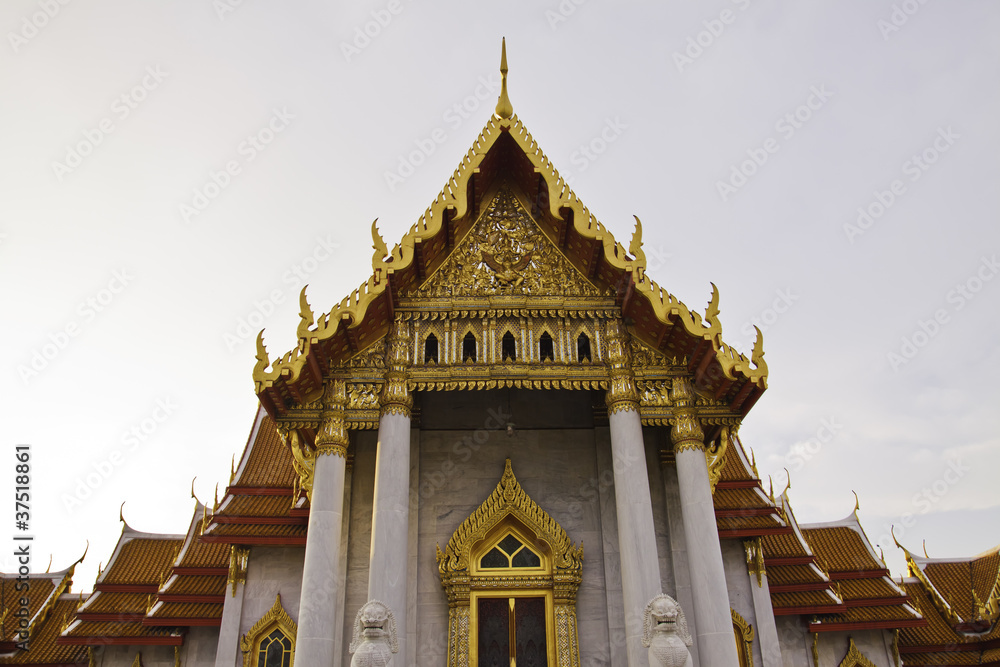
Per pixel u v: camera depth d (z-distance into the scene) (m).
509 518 18.61
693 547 15.56
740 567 21.81
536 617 17.80
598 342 17.72
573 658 17.12
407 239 16.69
